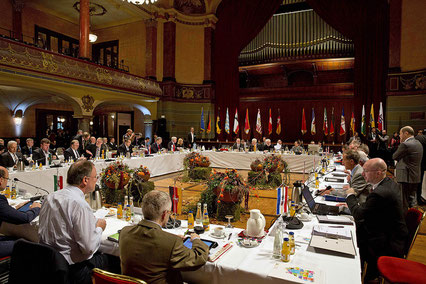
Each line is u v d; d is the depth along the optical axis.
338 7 13.45
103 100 12.32
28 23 13.78
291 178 8.77
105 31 16.56
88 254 2.28
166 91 15.33
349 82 15.75
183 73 15.81
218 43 16.00
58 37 15.20
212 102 15.88
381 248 2.80
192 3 15.59
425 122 11.20
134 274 1.82
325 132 13.84
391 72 11.92
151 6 14.91
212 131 15.91
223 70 15.91
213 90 15.97
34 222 2.90
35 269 2.02
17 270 2.05
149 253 1.80
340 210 3.25
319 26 15.38
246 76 18.06
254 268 1.99
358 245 2.93
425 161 6.12
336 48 15.02
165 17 15.34
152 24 15.14
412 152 5.17
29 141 7.81
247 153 10.81
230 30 15.73
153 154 10.05
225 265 2.04
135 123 17.75
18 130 14.16
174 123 15.62
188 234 2.65
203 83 15.89
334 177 5.29
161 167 9.76
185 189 7.50
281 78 17.48
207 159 8.48
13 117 13.79
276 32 16.17
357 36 13.16
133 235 1.87
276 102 16.08
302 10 15.73
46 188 6.03
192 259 1.86
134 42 15.75
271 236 2.62
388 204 2.77
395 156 5.36
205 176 8.27
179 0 15.44
